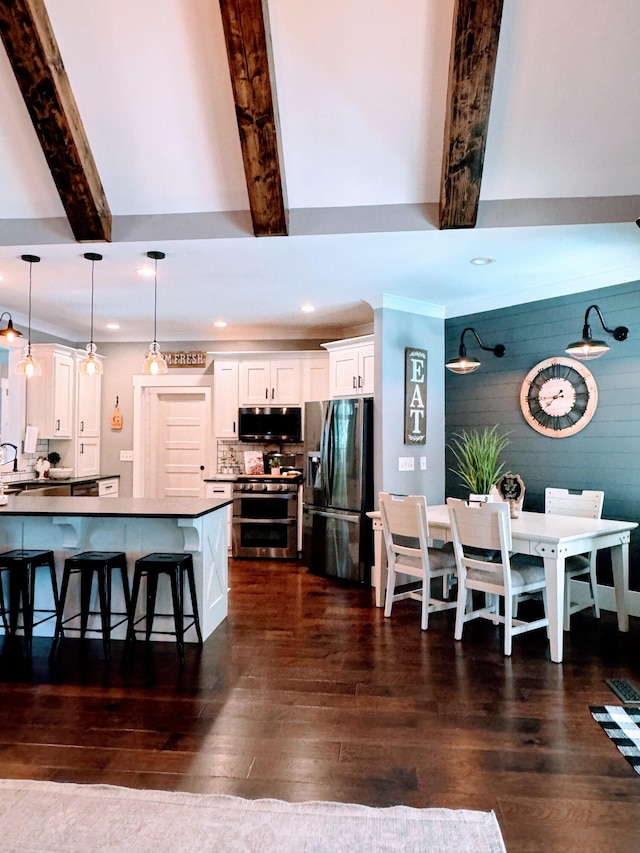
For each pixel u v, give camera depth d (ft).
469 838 6.06
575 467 14.98
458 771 7.30
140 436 22.74
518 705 9.11
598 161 10.14
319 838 6.08
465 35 8.34
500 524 11.18
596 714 8.81
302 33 8.83
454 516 12.14
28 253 12.07
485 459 14.33
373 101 9.56
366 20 8.65
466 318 17.54
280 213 10.76
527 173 10.42
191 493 23.09
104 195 11.12
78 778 7.13
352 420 16.98
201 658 11.16
